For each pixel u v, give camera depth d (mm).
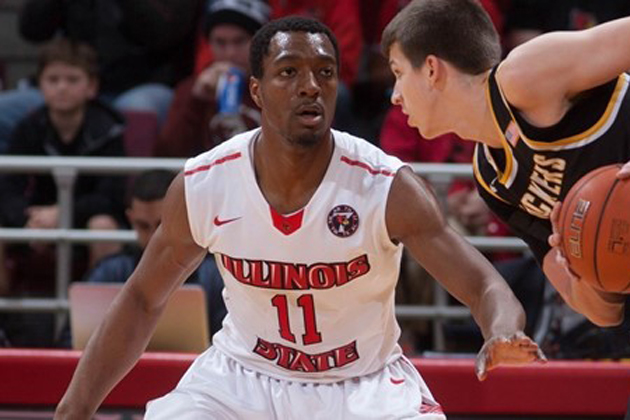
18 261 15938
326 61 8203
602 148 8289
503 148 8648
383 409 8547
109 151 16547
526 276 14078
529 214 9070
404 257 15031
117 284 13023
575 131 8273
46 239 14844
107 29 18625
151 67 18844
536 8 18578
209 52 17797
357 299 8609
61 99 16281
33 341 15320
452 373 12039
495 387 12062
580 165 8359
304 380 8773
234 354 8938
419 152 16562
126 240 14781
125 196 16125
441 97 8719
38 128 16422
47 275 15969
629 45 7945
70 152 16484
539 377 12086
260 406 8703
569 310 13758
